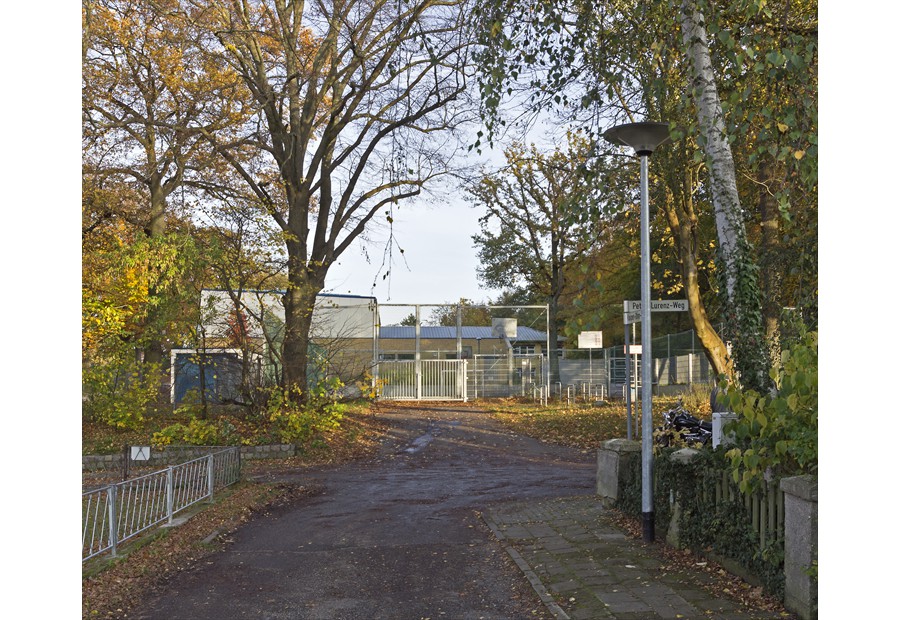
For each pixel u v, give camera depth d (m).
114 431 20.58
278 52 23.77
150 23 22.61
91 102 22.33
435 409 32.00
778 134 6.73
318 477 16.27
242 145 23.16
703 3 6.87
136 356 24.12
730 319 8.48
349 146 22.27
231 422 20.72
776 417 5.93
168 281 20.64
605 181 7.57
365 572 8.10
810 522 5.48
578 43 9.06
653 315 43.41
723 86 8.26
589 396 35.69
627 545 8.55
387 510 12.19
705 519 7.52
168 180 26.12
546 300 48.66
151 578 7.76
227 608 6.82
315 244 23.42
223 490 13.56
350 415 26.95
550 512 11.01
